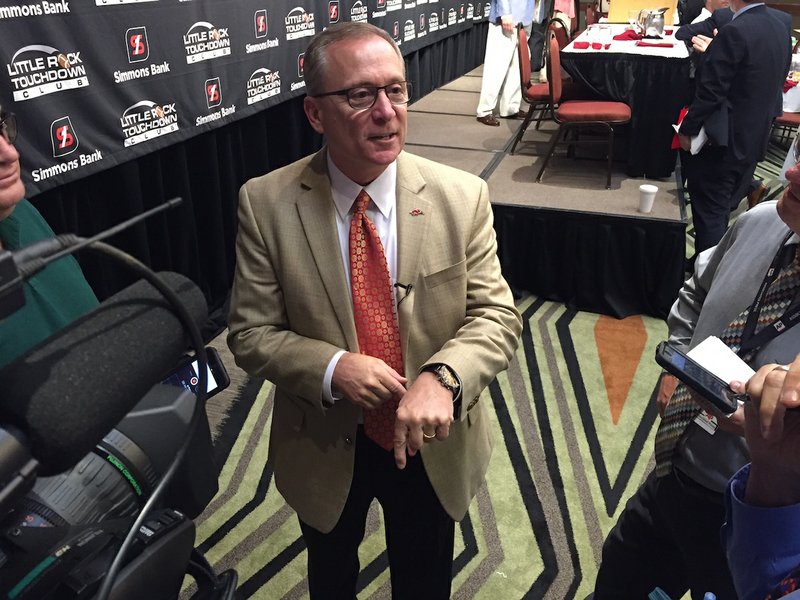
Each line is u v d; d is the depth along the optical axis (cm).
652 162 411
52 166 223
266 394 289
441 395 115
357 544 157
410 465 141
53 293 120
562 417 278
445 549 155
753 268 121
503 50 546
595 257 356
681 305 149
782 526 68
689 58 385
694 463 129
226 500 234
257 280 129
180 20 273
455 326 132
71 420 44
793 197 102
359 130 114
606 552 163
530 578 205
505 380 303
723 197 348
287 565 208
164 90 271
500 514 229
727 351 111
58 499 58
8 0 200
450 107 634
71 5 221
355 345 128
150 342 51
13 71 204
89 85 233
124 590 52
